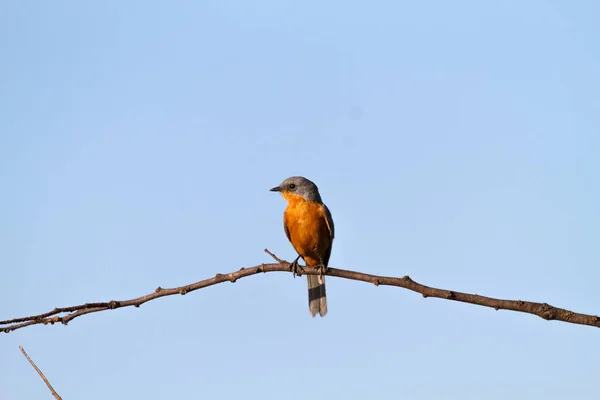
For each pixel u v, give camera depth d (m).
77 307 10.43
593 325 9.06
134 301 11.03
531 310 9.40
